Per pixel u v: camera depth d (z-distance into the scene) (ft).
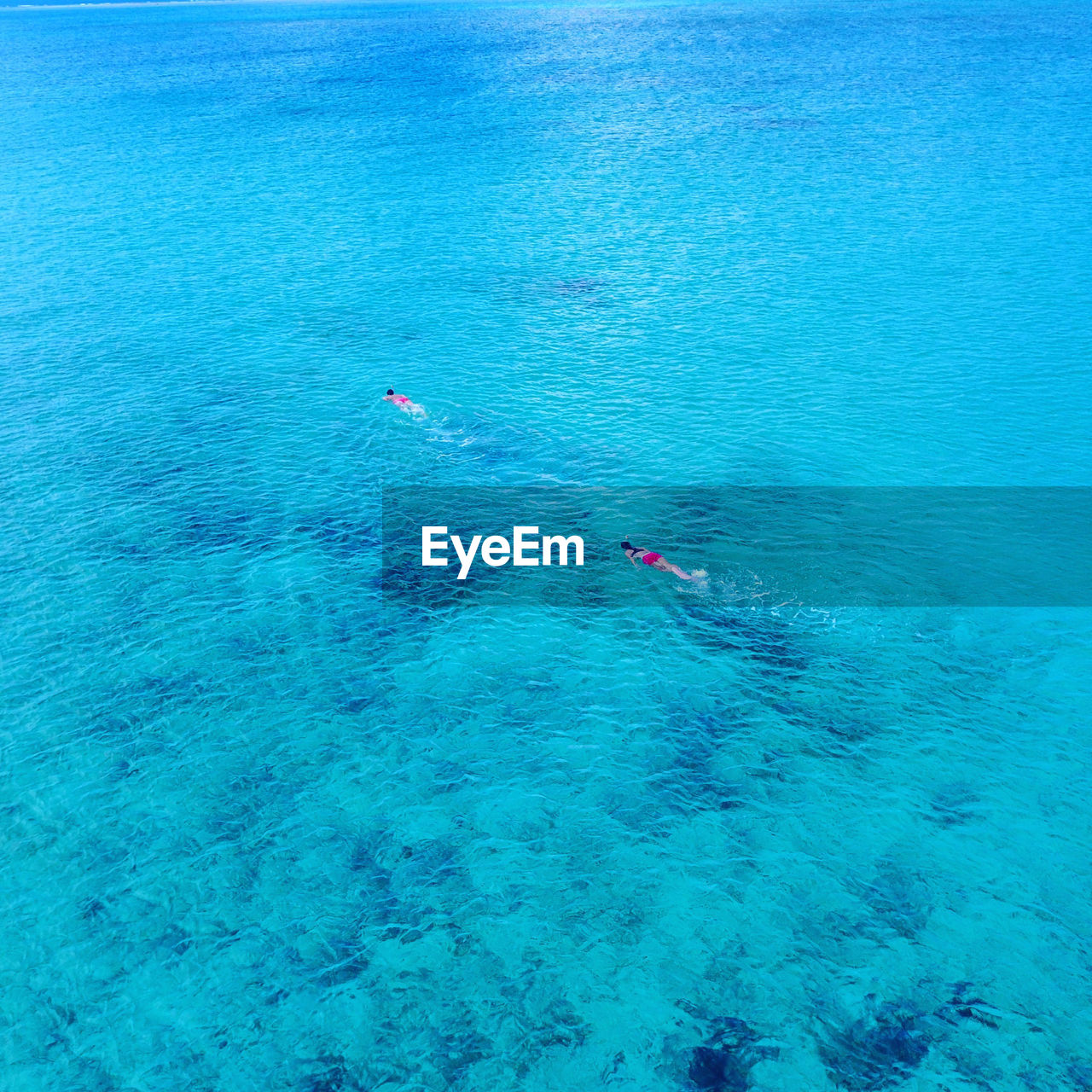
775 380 126.82
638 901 59.98
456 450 114.42
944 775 67.62
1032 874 60.03
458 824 66.28
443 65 427.33
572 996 54.65
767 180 221.25
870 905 58.65
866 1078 49.49
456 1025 53.36
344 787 69.56
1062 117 259.60
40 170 263.70
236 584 92.43
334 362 140.15
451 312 157.07
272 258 188.44
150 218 216.74
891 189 208.85
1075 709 72.64
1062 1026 51.24
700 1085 49.70
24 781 70.59
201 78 420.77
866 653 79.20
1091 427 111.24
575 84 360.48
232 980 56.39
